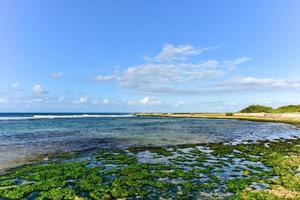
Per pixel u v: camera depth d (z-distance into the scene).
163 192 16.92
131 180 19.20
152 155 29.44
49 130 58.44
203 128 68.69
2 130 57.19
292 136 50.88
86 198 15.75
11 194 16.17
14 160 26.14
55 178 19.55
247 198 15.48
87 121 102.88
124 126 74.81
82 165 23.75
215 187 17.80
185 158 27.83
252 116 150.75
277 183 18.55
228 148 34.56
